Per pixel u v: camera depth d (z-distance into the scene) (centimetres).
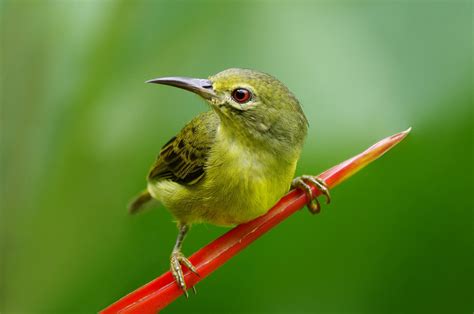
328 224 1074
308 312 1062
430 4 1034
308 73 1037
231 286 1095
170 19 1062
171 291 941
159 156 1096
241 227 991
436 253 1046
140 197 1127
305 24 1052
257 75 997
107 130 1066
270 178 1020
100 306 1048
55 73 1088
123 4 1051
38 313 1028
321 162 1042
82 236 1056
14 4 1090
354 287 1058
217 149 1048
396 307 1047
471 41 1018
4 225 1045
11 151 1062
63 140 1062
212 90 996
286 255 1093
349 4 1055
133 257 1095
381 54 1027
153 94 1085
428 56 1020
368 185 1075
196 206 1085
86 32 1070
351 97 1026
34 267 1038
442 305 1041
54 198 1048
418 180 1051
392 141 950
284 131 1008
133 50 1059
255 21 1062
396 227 1057
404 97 1017
